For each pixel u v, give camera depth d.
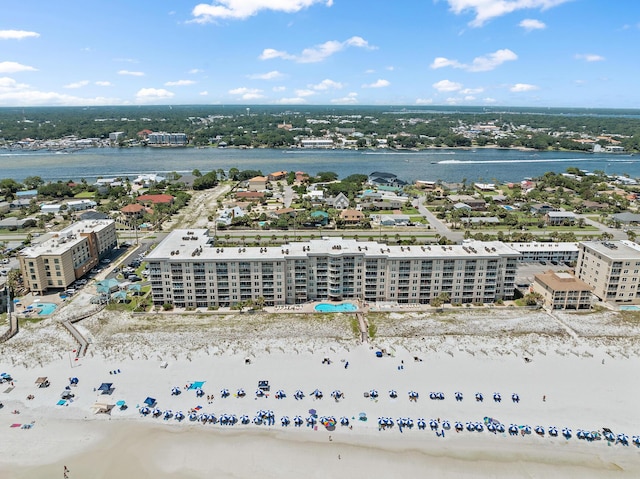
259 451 116.31
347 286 194.62
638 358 155.75
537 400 134.88
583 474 110.50
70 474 109.19
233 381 142.25
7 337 166.25
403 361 153.00
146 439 119.69
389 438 120.56
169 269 185.38
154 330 171.00
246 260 184.75
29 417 126.69
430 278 190.88
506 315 183.75
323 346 161.38
